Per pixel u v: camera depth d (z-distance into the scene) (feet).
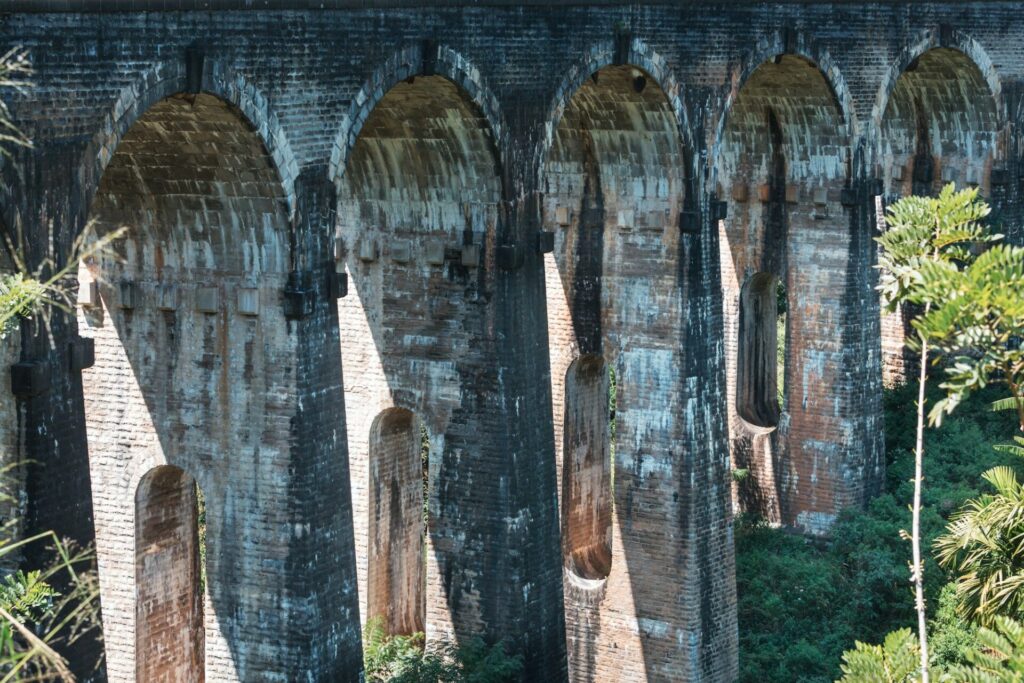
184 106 153.79
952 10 257.14
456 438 191.21
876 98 241.55
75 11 136.26
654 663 216.33
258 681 166.40
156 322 167.22
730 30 212.64
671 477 212.64
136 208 164.45
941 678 136.67
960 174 276.41
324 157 163.63
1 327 118.11
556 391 222.48
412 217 190.70
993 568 154.61
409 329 192.85
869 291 244.83
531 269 189.57
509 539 188.75
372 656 190.19
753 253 248.52
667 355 211.82
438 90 177.88
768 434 251.19
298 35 158.40
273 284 161.89
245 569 166.20
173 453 168.45
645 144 208.85
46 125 134.72
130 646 174.60
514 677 187.52
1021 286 125.18
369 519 203.21
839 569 236.22
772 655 224.12
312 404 163.94
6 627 103.30
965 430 264.93
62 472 136.56
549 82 189.06
